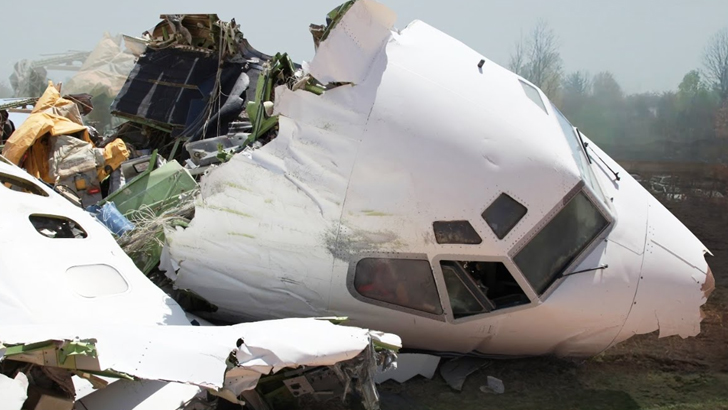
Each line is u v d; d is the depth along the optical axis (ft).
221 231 15.94
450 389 16.11
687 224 32.40
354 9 15.74
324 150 15.23
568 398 15.74
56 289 13.62
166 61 30.07
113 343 10.90
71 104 26.30
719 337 19.33
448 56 16.72
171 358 10.87
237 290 16.12
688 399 15.58
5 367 10.62
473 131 15.12
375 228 14.82
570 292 14.88
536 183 14.75
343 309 15.56
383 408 14.94
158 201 19.69
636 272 15.29
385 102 15.24
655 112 58.59
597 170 17.15
